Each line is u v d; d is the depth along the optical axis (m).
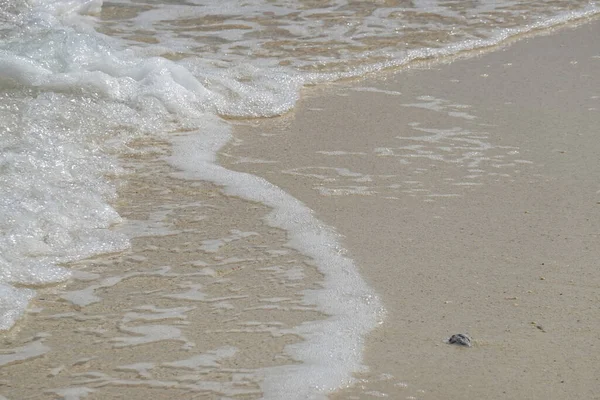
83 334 6.18
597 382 5.66
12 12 13.96
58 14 14.21
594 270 7.16
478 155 9.57
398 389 5.54
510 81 12.17
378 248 7.51
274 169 9.16
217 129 10.29
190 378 5.66
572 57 13.34
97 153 9.38
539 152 9.68
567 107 11.12
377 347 6.04
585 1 16.61
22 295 6.66
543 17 15.48
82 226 7.77
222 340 6.11
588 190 8.73
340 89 11.77
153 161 9.30
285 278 7.00
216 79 11.48
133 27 13.94
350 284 6.90
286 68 12.41
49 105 10.20
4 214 7.64
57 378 5.66
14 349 5.99
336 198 8.48
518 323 6.36
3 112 9.88
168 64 11.55
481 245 7.58
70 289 6.81
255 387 5.55
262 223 7.95
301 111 10.95
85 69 11.41
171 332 6.21
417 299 6.69
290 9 15.36
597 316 6.48
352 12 15.30
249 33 13.92
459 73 12.52
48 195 8.14
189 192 8.58
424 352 5.97
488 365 5.82
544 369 5.79
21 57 11.16
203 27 14.14
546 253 7.44
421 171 9.13
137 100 10.63
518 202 8.44
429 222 8.00
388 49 13.42
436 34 14.27
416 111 10.95
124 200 8.37
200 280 6.96
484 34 14.37
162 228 7.83
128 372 5.73
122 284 6.89
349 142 9.92
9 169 8.52
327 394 5.48
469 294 6.77
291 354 5.93
